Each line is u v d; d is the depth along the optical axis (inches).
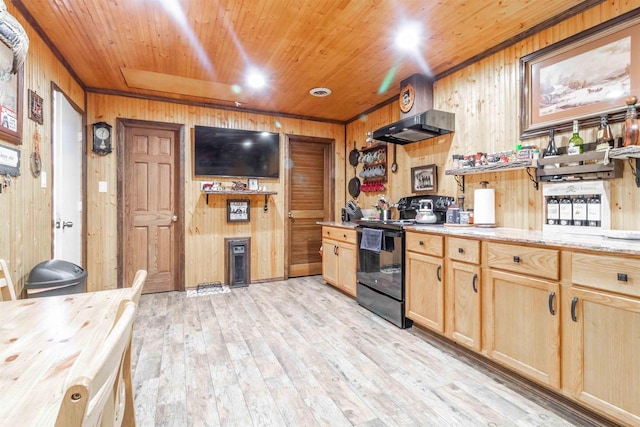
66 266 88.3
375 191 167.3
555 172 84.4
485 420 63.2
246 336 103.1
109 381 24.5
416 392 72.7
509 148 100.6
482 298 82.7
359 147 181.3
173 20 90.2
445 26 93.3
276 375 79.9
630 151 66.5
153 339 100.7
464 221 107.6
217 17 88.9
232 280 163.8
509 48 101.0
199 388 74.2
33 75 88.5
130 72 124.9
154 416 64.1
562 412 65.6
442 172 125.0
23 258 82.7
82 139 133.5
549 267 67.2
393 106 153.9
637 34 72.7
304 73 126.5
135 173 151.2
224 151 164.2
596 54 79.7
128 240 149.7
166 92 145.9
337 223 161.2
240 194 168.2
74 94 124.3
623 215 74.8
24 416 24.0
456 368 83.4
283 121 179.2
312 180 191.5
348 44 104.0
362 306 132.0
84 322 43.4
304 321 116.2
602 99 78.6
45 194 95.8
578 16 83.7
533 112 93.8
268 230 176.4
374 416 64.5
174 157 157.9
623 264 55.5
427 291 99.8
